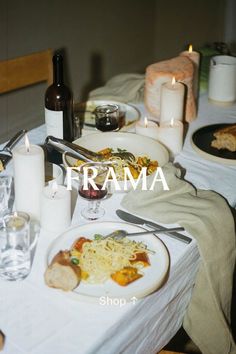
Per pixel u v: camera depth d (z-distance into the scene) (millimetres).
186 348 1482
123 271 1049
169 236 1201
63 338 906
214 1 4430
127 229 1193
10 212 1255
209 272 1206
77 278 987
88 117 1880
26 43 3314
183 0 4379
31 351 877
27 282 1032
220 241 1229
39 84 3438
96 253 1081
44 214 1181
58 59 1457
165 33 4406
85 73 3828
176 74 1799
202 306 1271
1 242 1064
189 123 1895
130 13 4016
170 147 1629
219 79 2014
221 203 1305
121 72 4156
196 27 4551
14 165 1189
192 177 1514
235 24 4473
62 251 1059
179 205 1287
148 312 1057
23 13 3227
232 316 1786
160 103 1773
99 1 3719
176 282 1152
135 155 1560
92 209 1298
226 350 1298
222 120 1931
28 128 3396
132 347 1048
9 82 2098
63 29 3531
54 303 982
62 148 1495
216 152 1667
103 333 921
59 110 1496
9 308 965
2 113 3248
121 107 1931
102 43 3873
